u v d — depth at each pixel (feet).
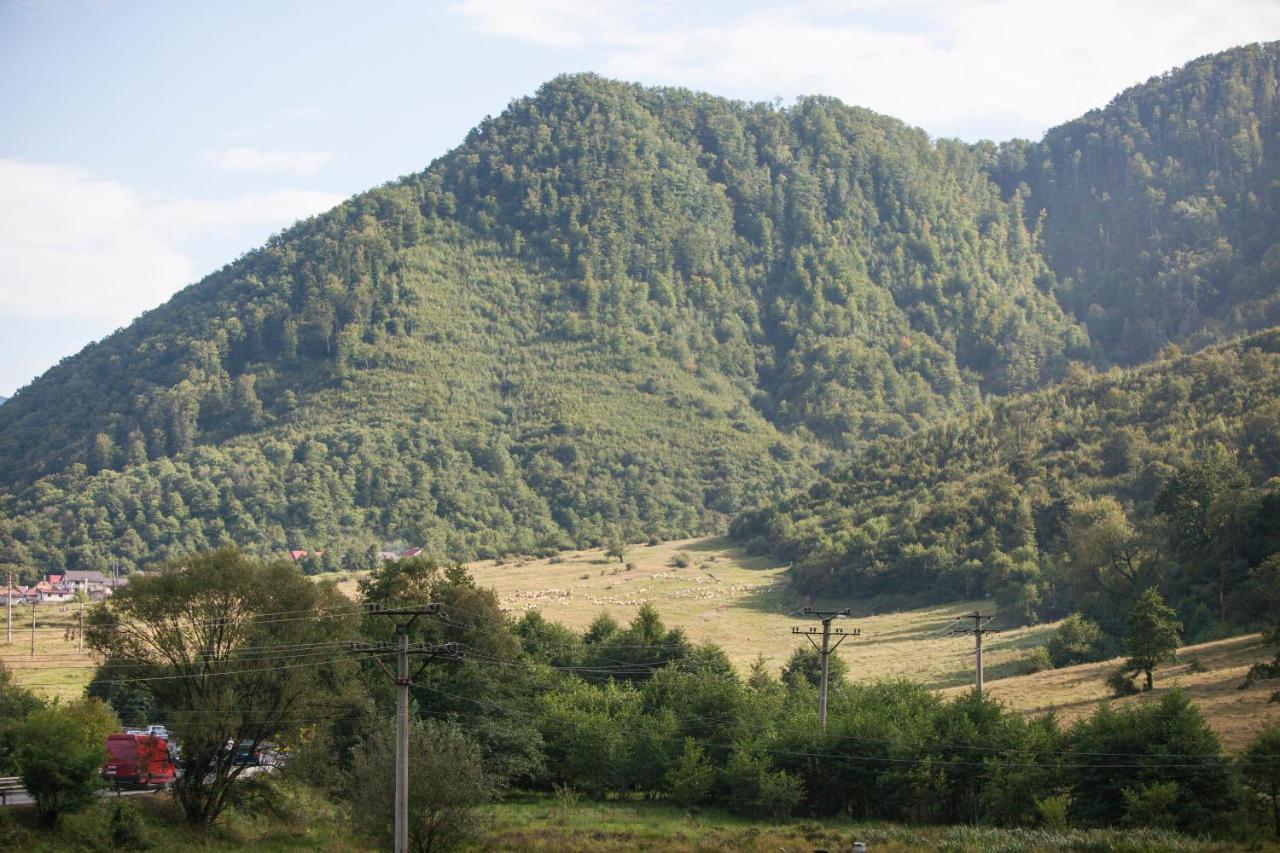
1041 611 580.30
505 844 252.01
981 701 309.22
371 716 283.79
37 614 641.81
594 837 264.93
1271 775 246.68
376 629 326.44
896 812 294.25
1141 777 262.67
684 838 264.52
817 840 259.39
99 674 257.55
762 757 305.94
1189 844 233.76
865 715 306.14
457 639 332.60
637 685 411.54
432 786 237.45
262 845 244.22
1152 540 504.02
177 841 236.02
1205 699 328.29
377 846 243.60
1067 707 350.23
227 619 258.78
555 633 443.32
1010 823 273.33
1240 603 411.54
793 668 434.71
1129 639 356.79
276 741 274.57
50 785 218.79
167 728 256.11
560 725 331.77
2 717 260.42
